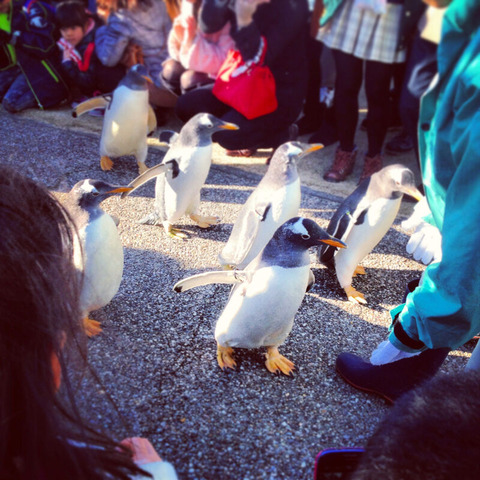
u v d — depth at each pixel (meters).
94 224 1.82
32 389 0.51
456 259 1.33
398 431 0.63
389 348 1.79
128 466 0.64
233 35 3.38
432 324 1.44
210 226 2.90
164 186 2.63
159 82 4.20
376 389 1.82
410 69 1.33
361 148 4.25
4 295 0.48
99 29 4.12
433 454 0.58
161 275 2.42
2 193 0.51
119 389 1.74
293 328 2.20
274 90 3.50
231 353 1.96
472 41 1.13
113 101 3.12
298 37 3.51
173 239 2.73
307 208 3.23
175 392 1.77
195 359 1.94
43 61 4.21
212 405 1.74
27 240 0.50
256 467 1.53
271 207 2.32
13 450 0.53
